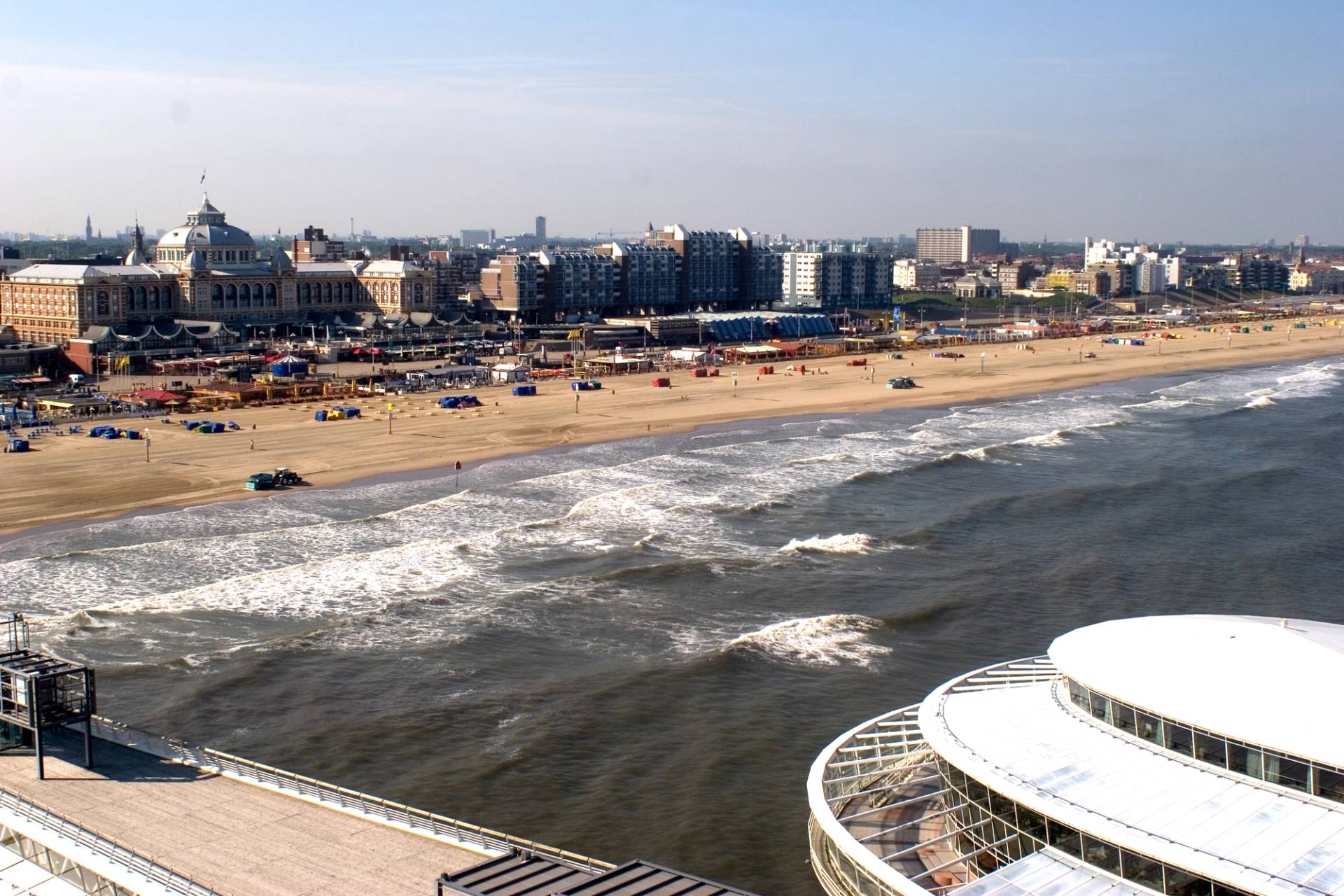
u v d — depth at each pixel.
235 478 170.50
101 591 117.94
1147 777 56.47
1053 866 53.34
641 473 176.38
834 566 127.31
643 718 89.56
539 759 83.12
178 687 94.62
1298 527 145.00
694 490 164.00
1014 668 73.12
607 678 96.56
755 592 118.62
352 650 102.56
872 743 70.75
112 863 58.94
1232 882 48.97
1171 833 52.09
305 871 58.62
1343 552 133.62
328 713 90.38
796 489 165.12
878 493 162.75
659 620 110.44
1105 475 176.25
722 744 85.25
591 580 121.31
